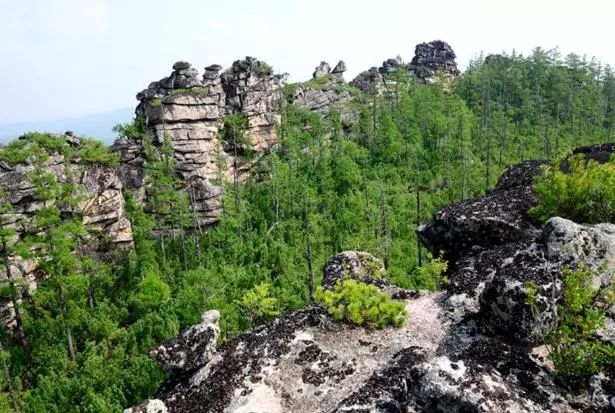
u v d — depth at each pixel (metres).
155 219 53.75
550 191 17.83
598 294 12.17
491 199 21.34
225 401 13.74
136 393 28.70
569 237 14.01
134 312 41.62
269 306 22.92
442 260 21.42
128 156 54.16
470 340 14.05
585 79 101.44
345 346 15.09
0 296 39.31
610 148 25.83
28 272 42.38
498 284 13.52
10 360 35.88
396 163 72.75
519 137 82.94
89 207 47.03
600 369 10.78
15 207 41.44
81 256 42.47
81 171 46.78
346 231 55.91
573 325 12.34
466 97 99.56
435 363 11.16
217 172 57.56
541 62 103.00
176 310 39.28
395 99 93.25
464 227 19.88
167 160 53.62
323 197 61.84
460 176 67.56
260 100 65.94
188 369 15.46
